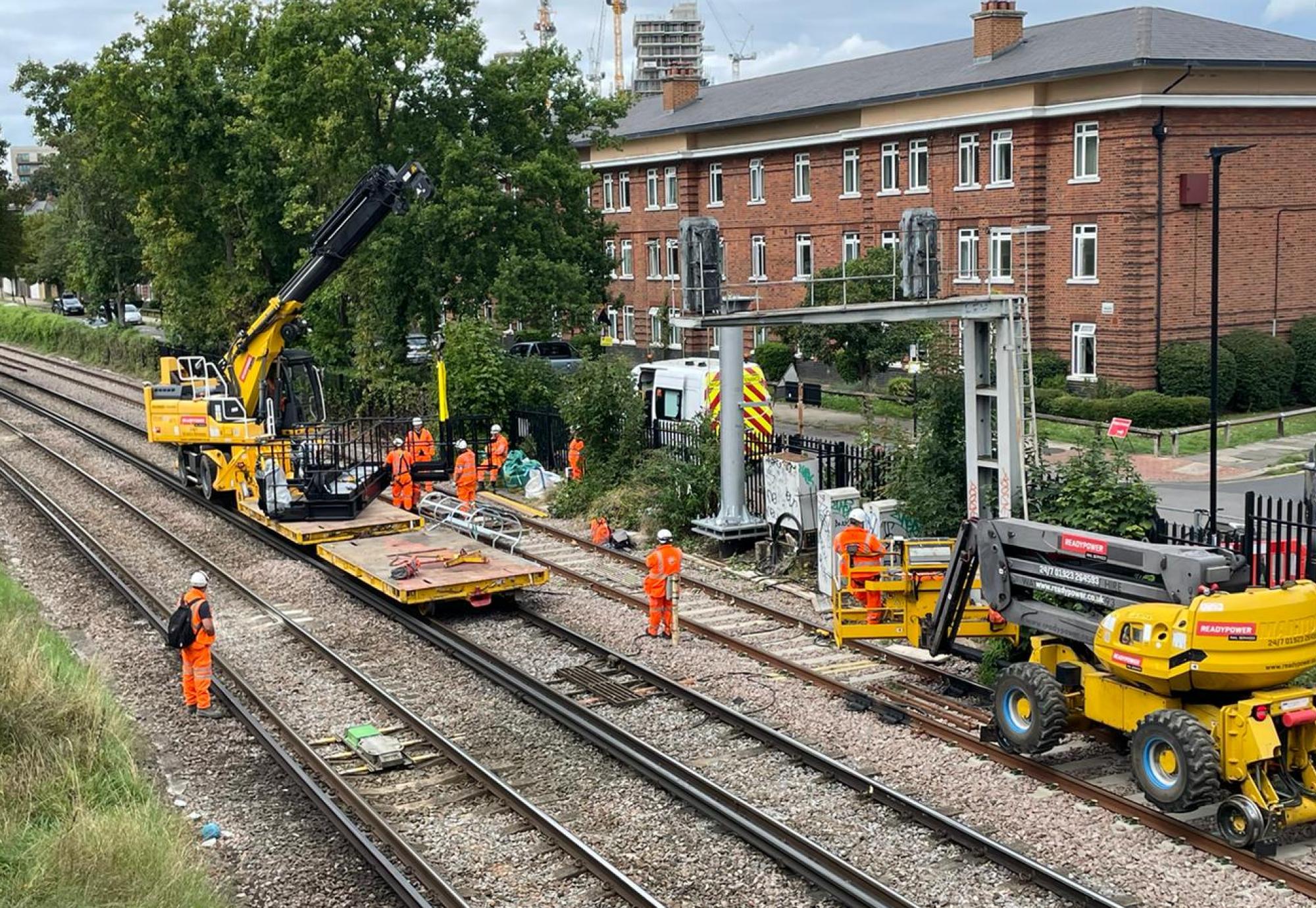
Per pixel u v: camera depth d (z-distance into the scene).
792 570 20.27
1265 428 33.81
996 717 12.46
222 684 15.88
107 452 34.62
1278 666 10.45
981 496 16.58
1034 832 10.88
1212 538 15.92
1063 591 12.45
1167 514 23.81
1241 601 10.42
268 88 35.91
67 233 74.06
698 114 52.31
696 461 23.98
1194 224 36.34
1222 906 9.55
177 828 11.20
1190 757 10.30
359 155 35.44
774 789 12.09
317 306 41.03
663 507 23.25
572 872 10.55
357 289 37.19
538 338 44.78
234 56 45.72
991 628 14.18
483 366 31.14
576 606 19.05
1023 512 15.98
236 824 11.76
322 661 16.67
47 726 12.60
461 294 36.00
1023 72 37.84
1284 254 38.06
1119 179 35.97
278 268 46.12
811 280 18.17
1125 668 11.09
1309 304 38.78
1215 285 18.92
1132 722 11.29
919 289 16.78
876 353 35.66
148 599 20.03
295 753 13.51
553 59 37.22
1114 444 17.59
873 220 44.06
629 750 12.79
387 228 35.22
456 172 35.16
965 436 16.92
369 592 20.00
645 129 53.75
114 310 74.62
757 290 49.75
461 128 36.22
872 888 9.92
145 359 54.47
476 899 10.17
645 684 15.38
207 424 26.48
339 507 22.86
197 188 46.41
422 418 29.69
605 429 26.38
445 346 32.53
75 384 52.62
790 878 10.28
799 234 47.78
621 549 22.64
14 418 42.31
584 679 15.50
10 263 88.12
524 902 10.10
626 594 19.33
